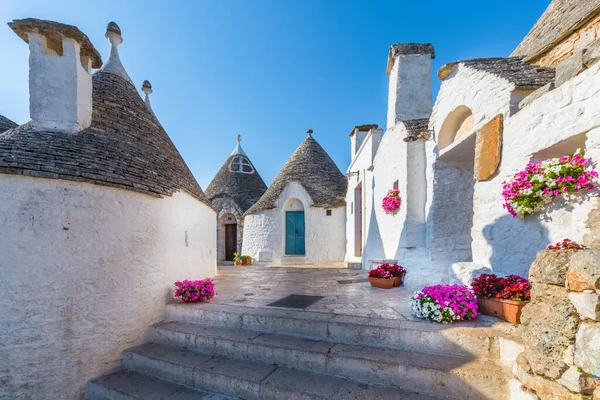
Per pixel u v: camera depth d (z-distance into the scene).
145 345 4.07
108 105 5.27
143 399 3.11
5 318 3.19
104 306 3.77
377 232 8.46
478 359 2.82
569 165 2.78
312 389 2.74
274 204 14.45
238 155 21.33
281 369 3.18
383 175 7.91
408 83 7.56
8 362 3.19
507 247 3.72
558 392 1.98
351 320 3.54
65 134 4.05
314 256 13.76
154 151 5.54
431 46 7.64
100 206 3.79
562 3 5.11
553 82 3.15
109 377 3.62
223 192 18.91
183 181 5.89
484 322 3.25
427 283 5.70
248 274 9.29
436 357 2.90
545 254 2.36
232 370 3.18
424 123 6.57
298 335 3.65
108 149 4.33
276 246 14.29
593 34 3.82
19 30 3.89
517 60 4.95
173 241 5.16
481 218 4.21
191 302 4.75
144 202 4.38
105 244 3.82
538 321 2.28
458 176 5.69
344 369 2.96
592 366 1.83
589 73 2.67
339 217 14.28
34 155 3.48
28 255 3.30
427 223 6.00
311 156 16.41
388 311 4.00
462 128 5.12
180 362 3.44
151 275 4.43
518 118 3.54
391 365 2.78
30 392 3.26
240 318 4.01
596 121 2.59
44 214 3.39
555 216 3.07
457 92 4.86
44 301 3.35
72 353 3.48
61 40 4.16
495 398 2.46
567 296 2.09
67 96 4.14
